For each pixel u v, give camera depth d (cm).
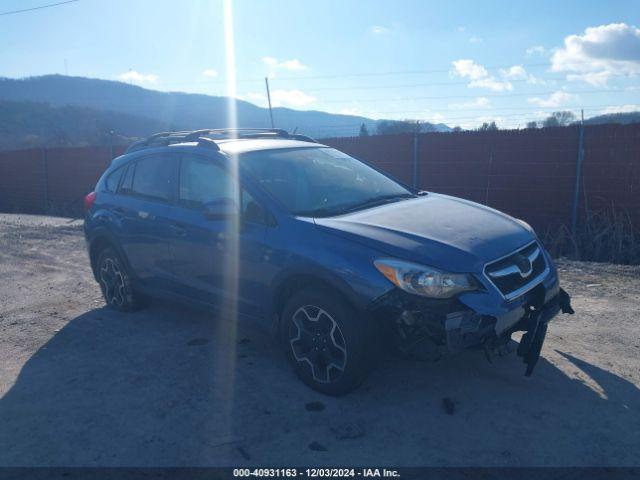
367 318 392
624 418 384
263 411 407
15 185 2058
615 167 948
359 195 503
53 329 595
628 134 929
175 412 410
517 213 1053
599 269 782
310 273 414
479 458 346
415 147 1145
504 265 403
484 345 382
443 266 376
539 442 360
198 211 514
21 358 520
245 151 513
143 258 578
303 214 449
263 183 473
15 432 392
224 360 496
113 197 621
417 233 408
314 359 430
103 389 450
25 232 1288
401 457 349
